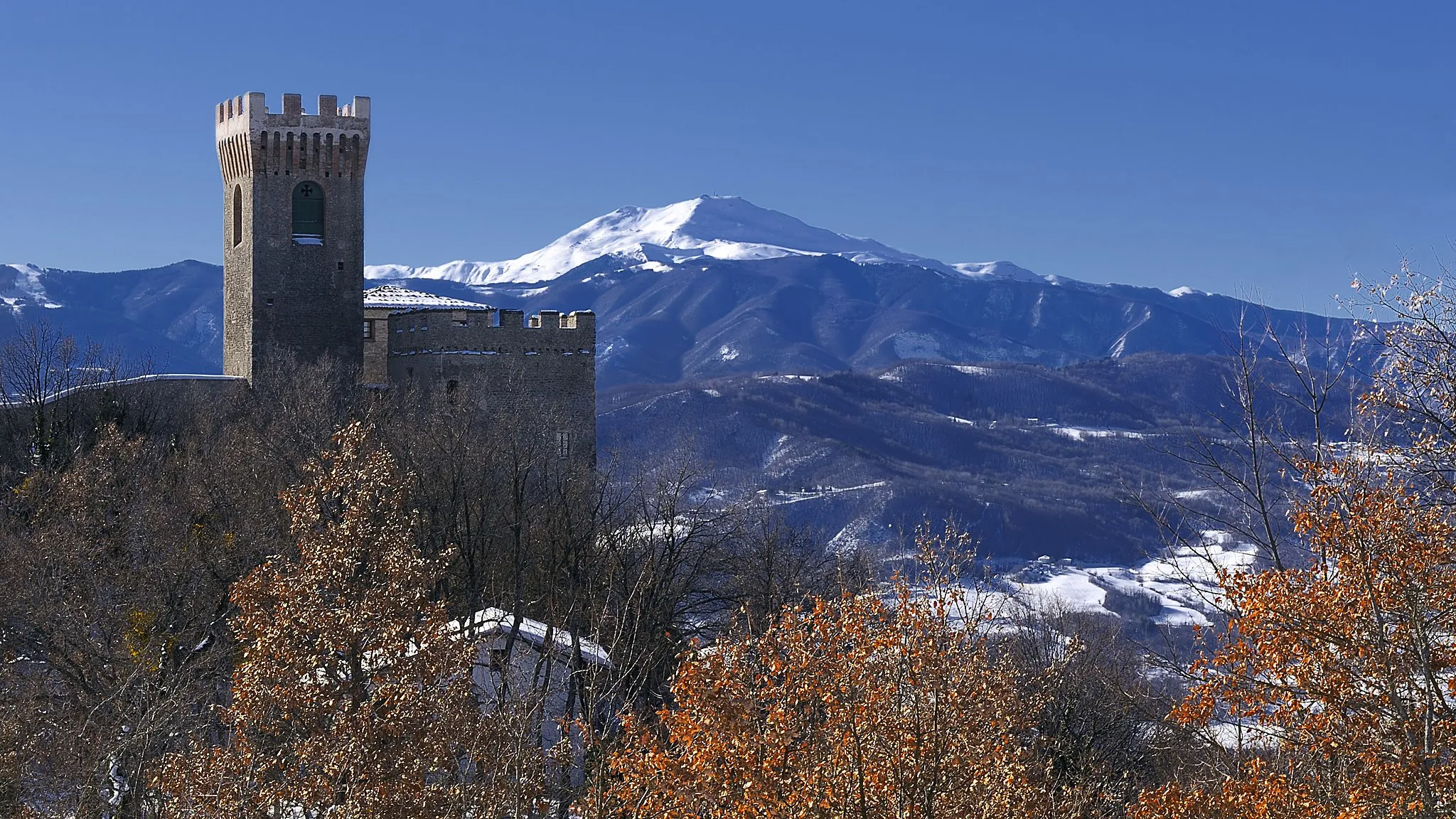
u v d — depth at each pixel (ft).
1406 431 70.08
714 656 87.81
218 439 256.93
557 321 338.34
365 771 118.93
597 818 91.45
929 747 78.79
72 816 125.59
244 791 114.93
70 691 167.43
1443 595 66.74
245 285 348.38
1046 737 114.42
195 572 190.70
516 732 114.32
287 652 129.18
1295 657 66.85
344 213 352.49
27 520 216.74
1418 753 63.93
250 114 342.64
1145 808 75.15
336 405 294.25
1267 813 69.21
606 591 187.32
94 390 286.66
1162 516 76.48
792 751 83.20
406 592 136.87
